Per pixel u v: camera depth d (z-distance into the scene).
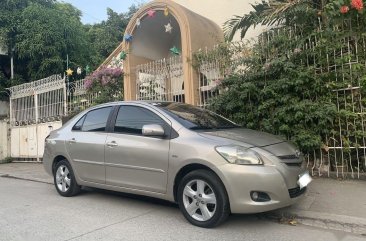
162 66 11.04
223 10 12.22
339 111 7.73
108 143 6.60
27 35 15.42
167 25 11.65
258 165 5.13
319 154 8.08
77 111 12.69
